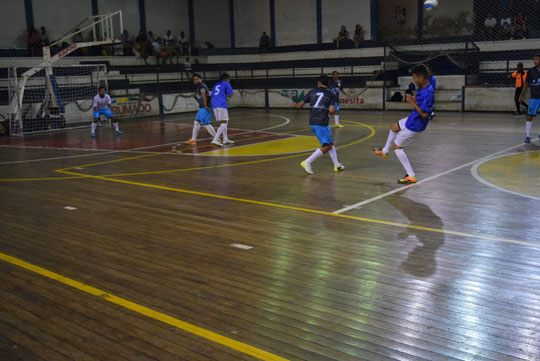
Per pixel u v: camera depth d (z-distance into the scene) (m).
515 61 24.28
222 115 13.44
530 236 5.57
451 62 24.75
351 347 3.42
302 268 4.86
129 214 6.97
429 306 4.00
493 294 4.18
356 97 24.23
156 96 24.70
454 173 8.98
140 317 3.95
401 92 24.44
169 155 12.20
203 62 31.70
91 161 11.68
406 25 28.80
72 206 7.50
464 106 21.11
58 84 23.95
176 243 5.70
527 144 11.95
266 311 3.99
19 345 3.58
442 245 5.38
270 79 30.41
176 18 31.67
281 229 6.09
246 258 5.17
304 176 9.18
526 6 24.72
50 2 26.55
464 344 3.42
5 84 23.48
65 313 4.06
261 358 3.32
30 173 10.34
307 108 26.14
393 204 7.08
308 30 31.39
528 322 3.71
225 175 9.51
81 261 5.23
